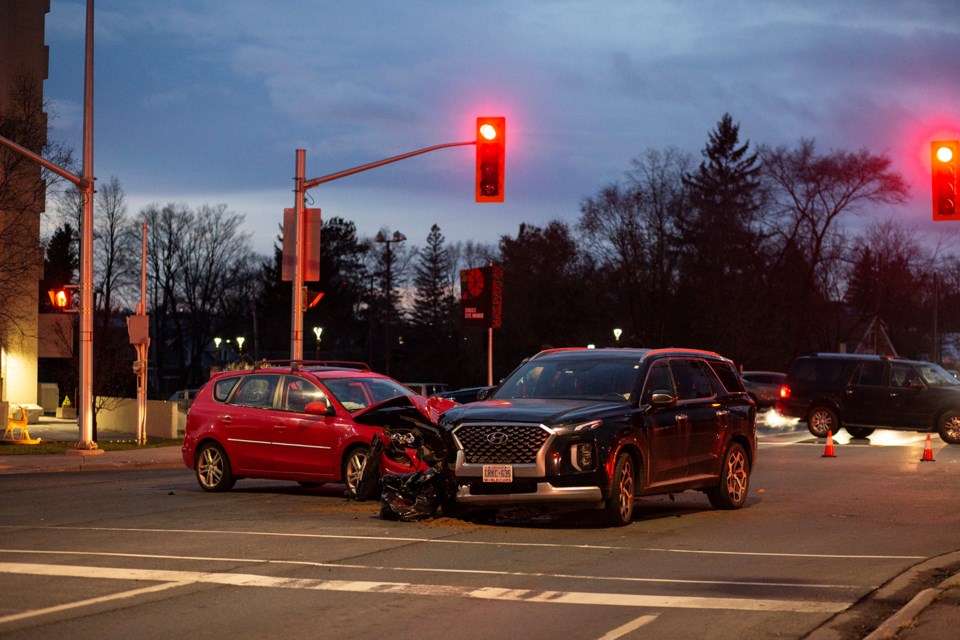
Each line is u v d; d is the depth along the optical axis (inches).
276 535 474.6
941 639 284.2
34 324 1801.2
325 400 658.2
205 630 295.7
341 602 332.8
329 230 4591.5
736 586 362.6
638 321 2977.4
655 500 649.0
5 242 1422.2
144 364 1312.7
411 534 480.4
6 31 1814.7
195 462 700.7
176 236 3649.1
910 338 4333.2
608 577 377.4
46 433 1667.1
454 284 5034.5
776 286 2856.8
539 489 485.4
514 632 296.8
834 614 320.8
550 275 3272.6
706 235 2859.3
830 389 1231.5
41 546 439.5
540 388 551.5
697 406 574.6
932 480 764.6
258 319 4217.5
